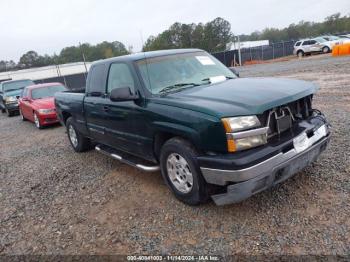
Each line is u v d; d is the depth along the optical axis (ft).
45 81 111.34
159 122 12.81
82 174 18.62
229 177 10.52
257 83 13.46
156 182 15.80
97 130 18.51
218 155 10.93
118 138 16.30
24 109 40.91
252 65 107.55
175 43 254.68
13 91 54.29
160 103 12.91
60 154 23.82
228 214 11.94
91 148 23.09
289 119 11.82
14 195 17.10
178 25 253.03
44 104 35.60
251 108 10.71
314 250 9.46
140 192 14.93
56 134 31.83
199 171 11.69
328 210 11.20
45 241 12.13
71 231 12.54
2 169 22.39
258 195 12.88
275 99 11.22
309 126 12.21
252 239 10.37
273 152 10.73
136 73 14.40
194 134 11.34
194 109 11.40
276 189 13.11
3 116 55.62
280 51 135.64
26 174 20.36
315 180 13.32
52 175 19.27
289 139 11.28
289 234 10.31
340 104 26.12
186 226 11.65
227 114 10.54
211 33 251.80
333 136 18.06
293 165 11.39
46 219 13.83
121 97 13.67
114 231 12.07
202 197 12.07
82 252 11.10
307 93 12.43
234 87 13.03
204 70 15.87
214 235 10.90
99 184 16.69
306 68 59.47
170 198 13.83
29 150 26.84
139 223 12.32
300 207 11.64
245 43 215.92
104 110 16.78
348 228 10.14
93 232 12.23
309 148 11.91
